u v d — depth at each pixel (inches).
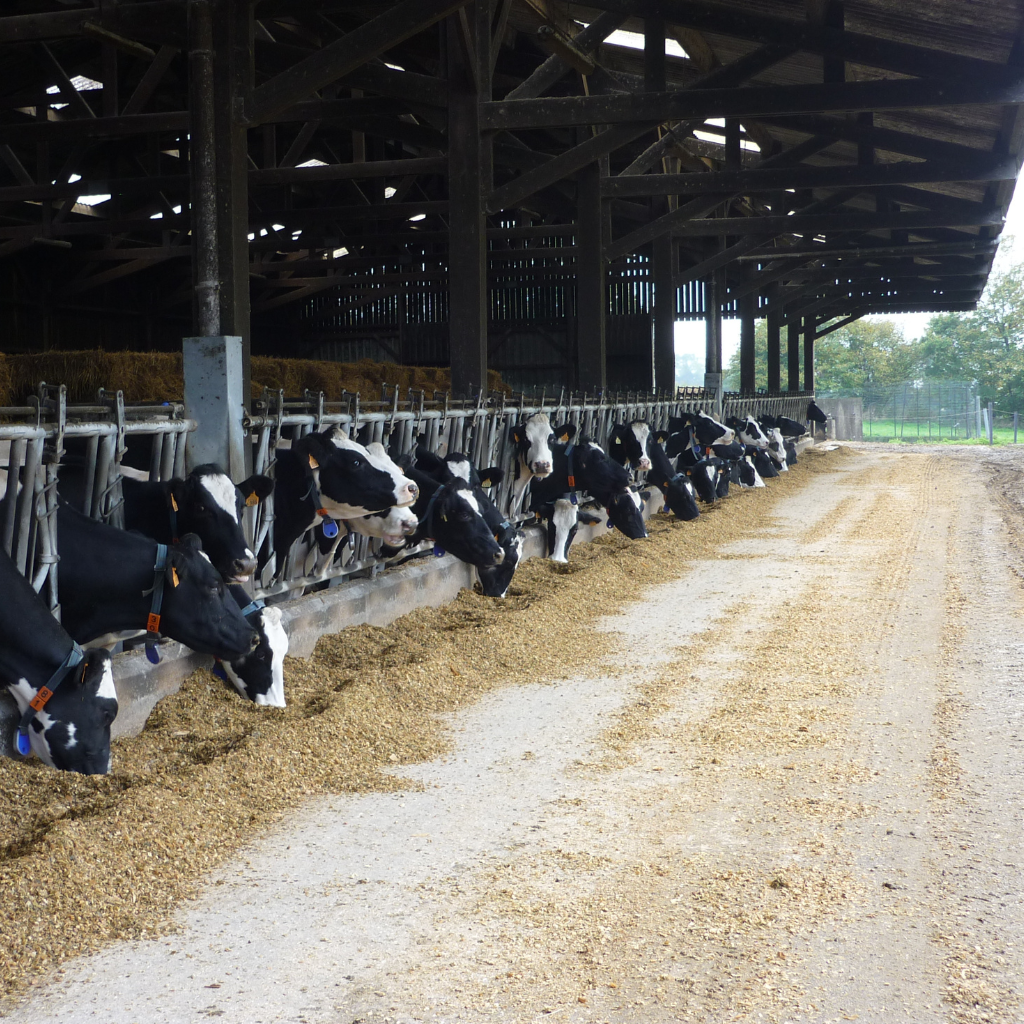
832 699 223.1
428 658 243.4
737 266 1059.9
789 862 143.7
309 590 284.0
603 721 210.5
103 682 164.9
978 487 741.3
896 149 504.4
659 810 163.6
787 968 116.0
